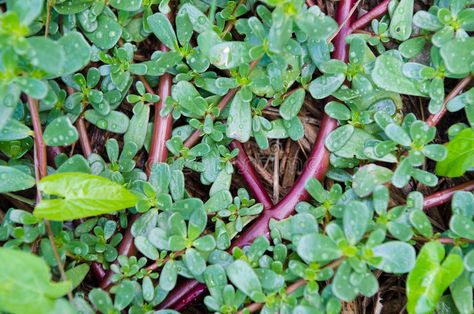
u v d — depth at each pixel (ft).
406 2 1.30
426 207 1.27
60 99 1.30
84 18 1.29
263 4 1.33
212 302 1.20
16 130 1.21
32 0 1.11
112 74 1.30
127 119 1.31
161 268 1.28
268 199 1.31
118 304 1.20
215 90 1.30
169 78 1.32
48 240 1.20
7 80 1.14
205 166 1.31
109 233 1.27
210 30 1.25
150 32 1.33
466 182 1.31
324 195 1.26
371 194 1.26
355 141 1.29
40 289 1.11
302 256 1.16
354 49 1.27
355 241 1.16
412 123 1.22
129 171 1.29
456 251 1.20
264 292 1.21
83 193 1.18
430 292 1.19
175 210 1.26
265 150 1.40
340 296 1.15
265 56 1.28
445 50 1.23
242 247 1.28
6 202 1.34
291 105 1.29
